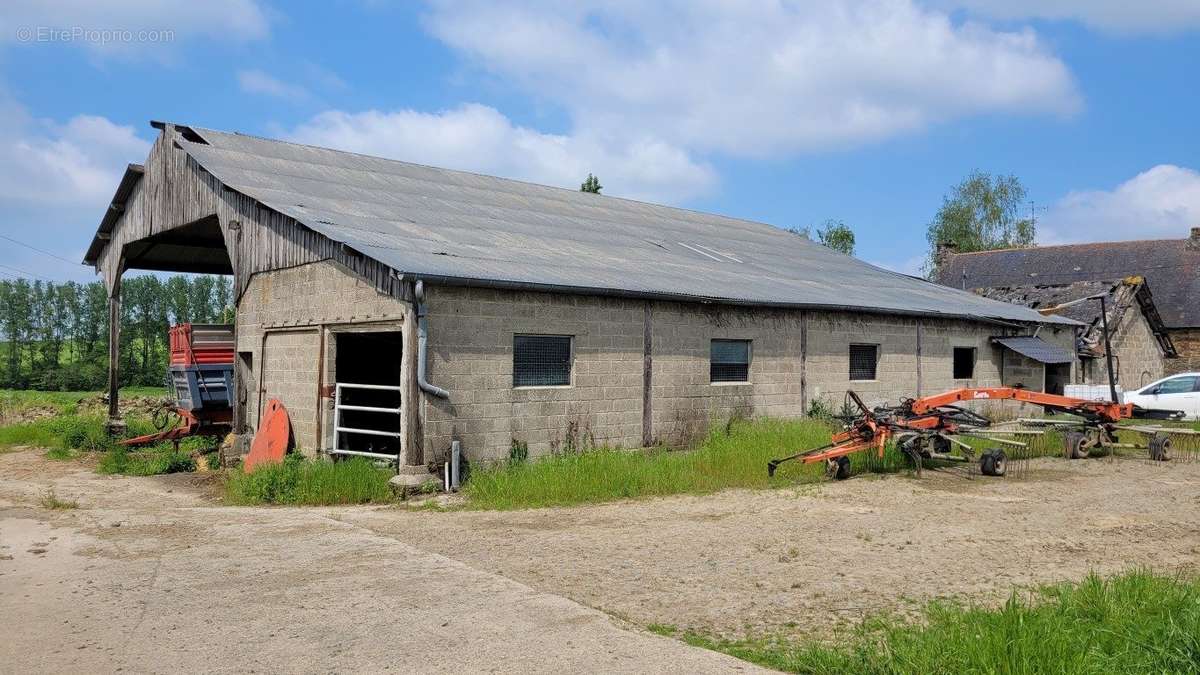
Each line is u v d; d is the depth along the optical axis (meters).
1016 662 4.94
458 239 15.87
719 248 23.91
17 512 10.93
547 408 13.89
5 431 22.17
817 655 5.33
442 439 12.59
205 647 5.73
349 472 12.51
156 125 19.53
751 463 13.62
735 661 5.43
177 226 19.09
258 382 16.52
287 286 15.62
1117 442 17.53
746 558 8.33
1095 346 26.55
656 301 15.58
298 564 8.00
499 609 6.54
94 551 8.58
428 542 9.07
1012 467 14.88
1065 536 9.41
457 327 12.80
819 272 24.28
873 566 8.02
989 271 44.28
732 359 17.14
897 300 21.59
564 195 24.92
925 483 13.07
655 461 13.38
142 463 16.42
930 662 5.07
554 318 14.02
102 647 5.74
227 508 11.49
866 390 19.91
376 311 13.24
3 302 59.91
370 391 16.59
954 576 7.66
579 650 5.62
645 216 25.75
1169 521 10.28
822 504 11.30
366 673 5.25
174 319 64.19
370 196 18.25
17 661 5.48
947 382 22.25
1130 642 5.37
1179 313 36.22
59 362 59.22
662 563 8.12
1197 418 22.73
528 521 10.27
